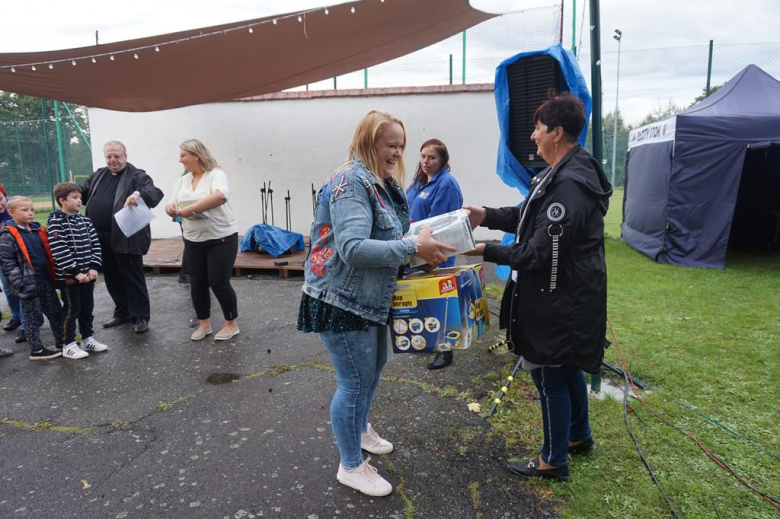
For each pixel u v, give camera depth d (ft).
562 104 6.77
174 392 11.10
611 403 9.91
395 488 7.61
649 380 11.03
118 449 8.86
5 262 12.55
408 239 6.36
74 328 13.32
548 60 10.91
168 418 9.94
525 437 8.86
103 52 19.51
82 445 9.01
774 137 21.50
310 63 22.98
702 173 22.65
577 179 6.45
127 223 14.01
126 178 14.79
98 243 13.88
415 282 6.95
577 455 8.30
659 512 6.95
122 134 30.30
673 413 9.53
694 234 23.26
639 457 8.20
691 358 12.10
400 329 7.09
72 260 12.87
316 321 6.77
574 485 7.48
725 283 19.52
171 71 21.63
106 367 12.60
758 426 9.07
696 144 22.48
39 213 41.06
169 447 8.88
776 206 29.40
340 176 6.40
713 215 22.77
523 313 6.95
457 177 28.22
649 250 25.07
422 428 9.31
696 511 6.91
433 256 6.44
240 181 30.19
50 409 10.43
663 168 24.30
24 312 12.91
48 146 38.91
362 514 7.06
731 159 22.07
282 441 9.01
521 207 8.10
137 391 11.19
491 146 27.63
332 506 7.23
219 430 9.44
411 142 28.43
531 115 11.38
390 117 6.62
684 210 23.26
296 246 24.79
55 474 8.14
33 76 21.25
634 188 28.96
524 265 6.53
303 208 29.81
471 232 6.62
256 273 23.00
